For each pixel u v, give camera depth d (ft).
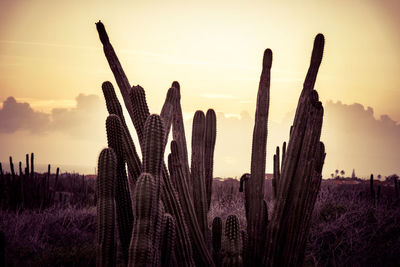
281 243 16.08
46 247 26.58
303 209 15.72
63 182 64.03
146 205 12.30
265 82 16.76
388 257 23.79
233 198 47.21
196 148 17.79
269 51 16.70
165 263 14.53
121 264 14.70
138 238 12.26
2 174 42.96
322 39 16.06
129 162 14.69
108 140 14.44
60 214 34.78
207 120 19.45
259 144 16.76
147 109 15.37
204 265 16.51
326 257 25.30
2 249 15.28
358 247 25.16
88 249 25.48
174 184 16.62
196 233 16.38
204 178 17.99
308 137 15.58
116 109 15.17
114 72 16.66
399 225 27.68
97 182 13.48
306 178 15.62
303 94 16.14
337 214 30.30
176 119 17.24
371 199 37.91
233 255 14.97
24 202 41.98
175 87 17.84
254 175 16.89
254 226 16.83
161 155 13.25
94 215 34.91
